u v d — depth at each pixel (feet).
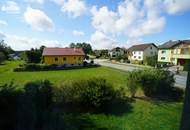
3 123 18.25
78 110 30.73
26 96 19.88
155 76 43.24
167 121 27.02
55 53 145.69
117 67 130.62
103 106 32.14
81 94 31.42
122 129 23.91
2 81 63.62
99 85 32.50
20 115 17.65
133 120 27.20
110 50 315.78
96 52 366.84
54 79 68.90
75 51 154.30
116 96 35.63
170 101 38.78
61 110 28.50
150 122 26.53
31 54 150.61
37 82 24.86
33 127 16.81
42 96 22.65
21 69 102.73
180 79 69.92
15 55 291.58
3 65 140.97
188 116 7.77
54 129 17.26
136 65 153.79
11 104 20.77
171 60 156.87
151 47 205.98
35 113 17.65
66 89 31.55
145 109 32.78
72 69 115.75
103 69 115.14
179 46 148.87
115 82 60.54
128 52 242.17
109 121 26.58
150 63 149.07
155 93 43.62
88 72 97.09
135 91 42.06
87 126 24.35
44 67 109.91
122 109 32.27
